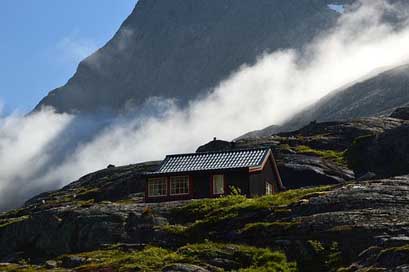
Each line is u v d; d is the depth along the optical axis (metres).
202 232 80.12
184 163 113.38
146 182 112.62
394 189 78.50
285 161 156.75
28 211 150.50
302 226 71.19
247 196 106.38
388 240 61.88
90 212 92.69
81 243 88.31
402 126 125.25
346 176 144.38
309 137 194.25
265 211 80.38
